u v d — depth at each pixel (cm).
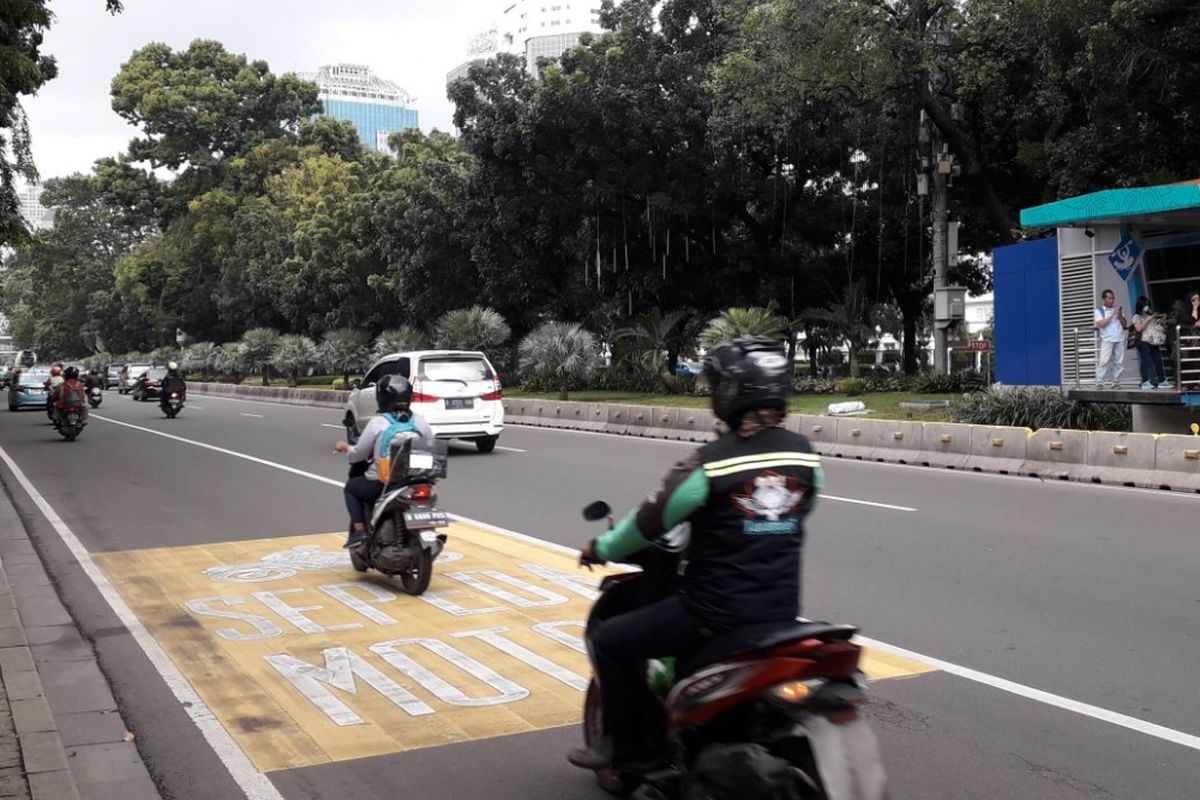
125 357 9556
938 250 2764
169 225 8531
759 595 365
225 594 842
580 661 648
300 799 459
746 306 3612
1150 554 954
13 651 666
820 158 3372
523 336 4303
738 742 368
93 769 488
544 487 1452
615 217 3694
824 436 1938
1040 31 2212
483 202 3856
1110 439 1462
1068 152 2412
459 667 639
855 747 336
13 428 2934
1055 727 532
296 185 6962
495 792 464
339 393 4091
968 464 1652
